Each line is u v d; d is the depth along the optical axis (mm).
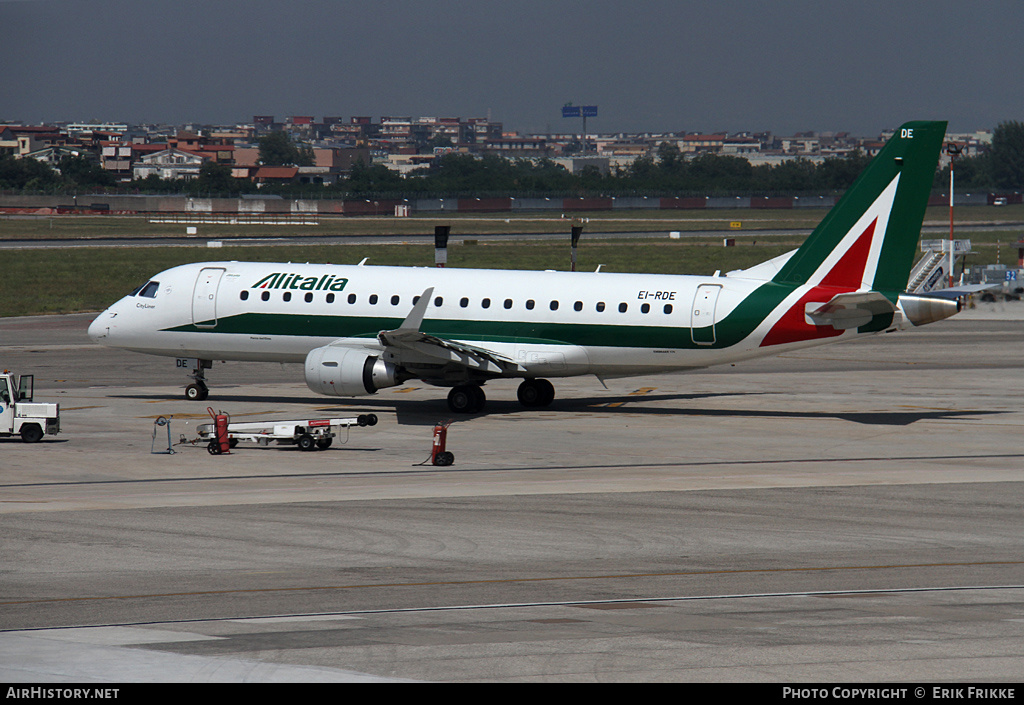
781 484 110125
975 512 98125
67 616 66812
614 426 146500
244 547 84938
